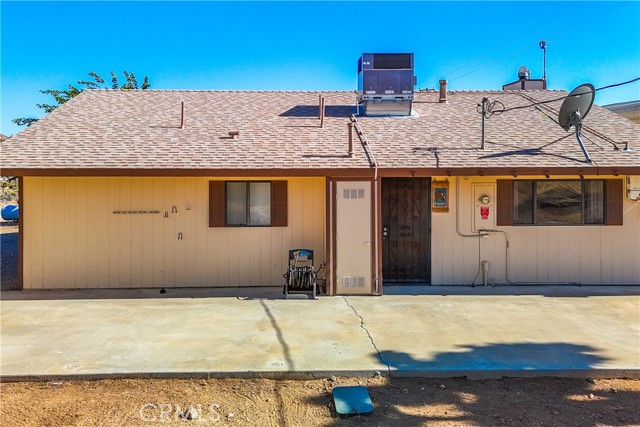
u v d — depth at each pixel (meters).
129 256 10.40
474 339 6.73
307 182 10.50
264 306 8.69
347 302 8.97
